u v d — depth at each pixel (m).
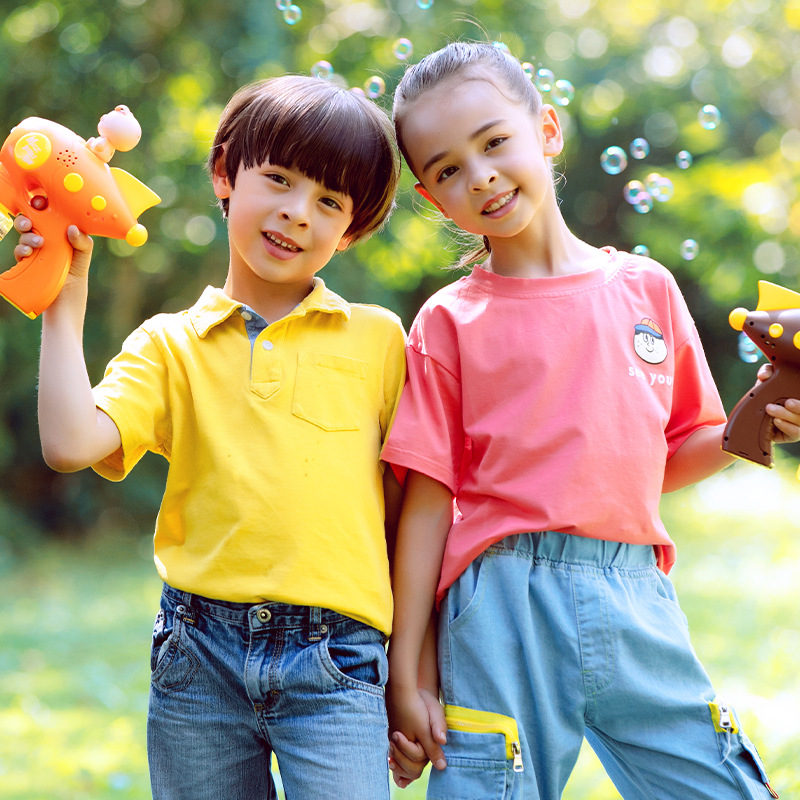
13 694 4.46
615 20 12.21
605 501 1.86
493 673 1.84
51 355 1.73
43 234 1.74
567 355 1.92
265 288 1.96
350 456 1.87
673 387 2.04
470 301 2.01
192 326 1.91
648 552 1.94
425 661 1.95
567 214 14.00
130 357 1.88
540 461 1.88
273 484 1.80
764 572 6.55
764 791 1.84
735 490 11.04
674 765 1.85
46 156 1.72
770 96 11.79
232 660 1.78
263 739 1.85
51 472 9.90
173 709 1.82
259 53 8.62
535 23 10.12
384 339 2.01
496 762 1.81
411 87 1.98
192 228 9.30
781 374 1.80
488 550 1.90
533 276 2.01
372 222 2.04
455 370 1.98
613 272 2.02
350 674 1.78
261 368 1.86
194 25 8.76
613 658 1.83
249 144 1.89
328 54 8.84
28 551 9.13
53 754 3.55
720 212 9.23
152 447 1.90
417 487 1.95
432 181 1.97
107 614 6.35
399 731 1.91
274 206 1.87
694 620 5.19
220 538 1.80
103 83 8.79
